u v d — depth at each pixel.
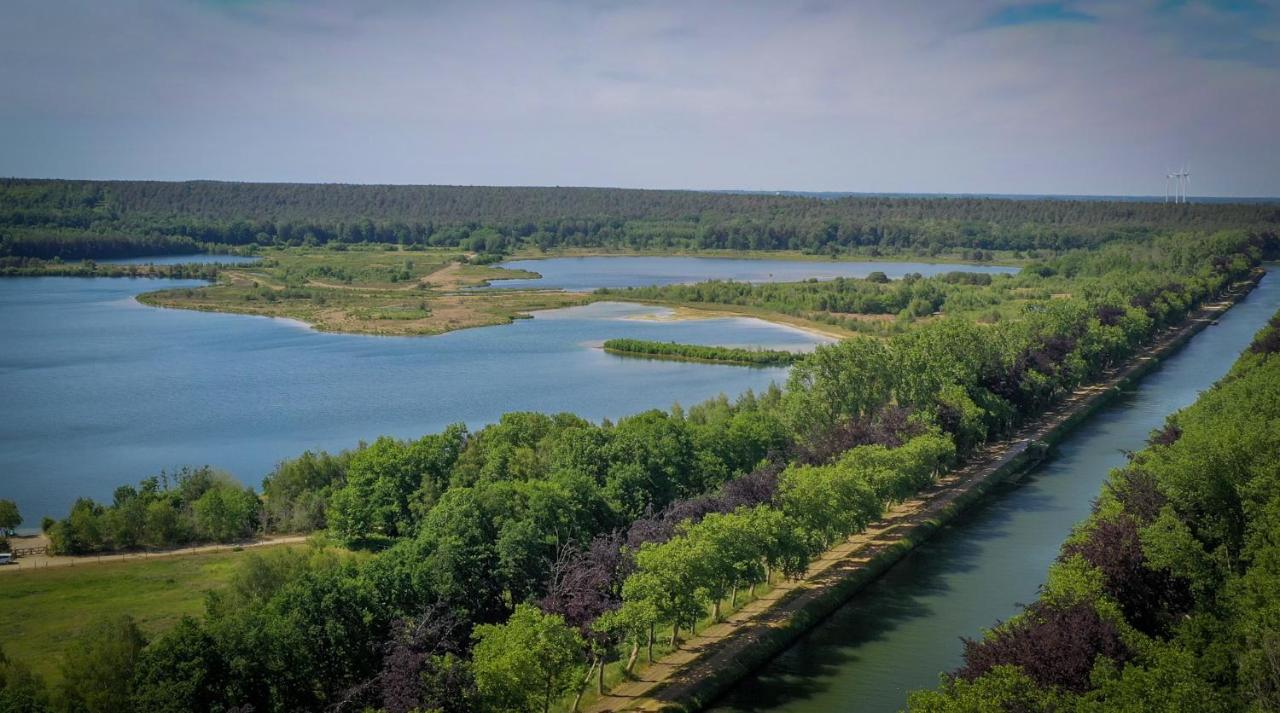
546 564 103.00
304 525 141.25
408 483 135.62
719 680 92.75
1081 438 186.25
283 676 78.69
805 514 117.12
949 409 164.12
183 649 75.69
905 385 172.12
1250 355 190.00
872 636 103.75
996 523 139.38
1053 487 156.12
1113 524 96.12
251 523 141.75
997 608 109.88
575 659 85.00
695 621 99.69
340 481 148.25
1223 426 114.00
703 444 143.50
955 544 130.88
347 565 95.12
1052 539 132.00
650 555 95.69
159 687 73.69
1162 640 82.31
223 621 81.25
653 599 92.19
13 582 116.69
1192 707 61.53
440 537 100.62
